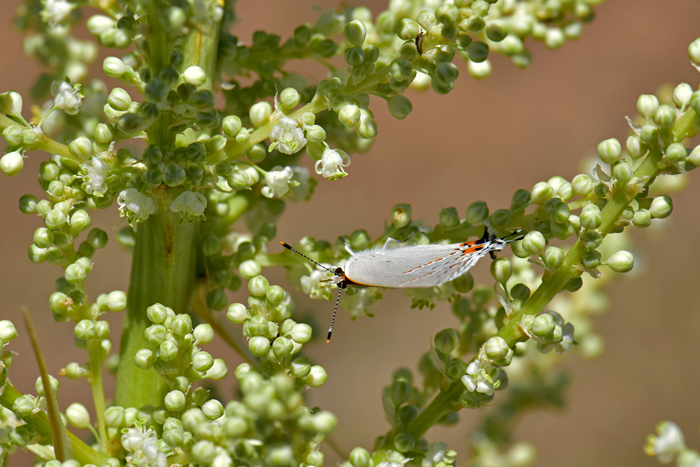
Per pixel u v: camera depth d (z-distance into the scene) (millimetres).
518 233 247
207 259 253
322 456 234
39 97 272
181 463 240
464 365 244
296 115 243
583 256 240
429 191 652
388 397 248
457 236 250
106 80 441
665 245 634
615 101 676
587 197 244
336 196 643
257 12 644
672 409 597
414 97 670
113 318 482
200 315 258
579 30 265
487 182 657
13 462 494
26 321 231
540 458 581
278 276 459
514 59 263
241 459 230
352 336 614
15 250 560
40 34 274
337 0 650
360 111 243
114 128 240
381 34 260
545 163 664
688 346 610
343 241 253
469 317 255
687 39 685
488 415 285
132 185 240
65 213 242
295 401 224
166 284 251
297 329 242
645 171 239
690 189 656
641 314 620
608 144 240
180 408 241
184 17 232
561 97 680
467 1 238
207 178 241
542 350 247
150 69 239
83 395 527
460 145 664
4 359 239
